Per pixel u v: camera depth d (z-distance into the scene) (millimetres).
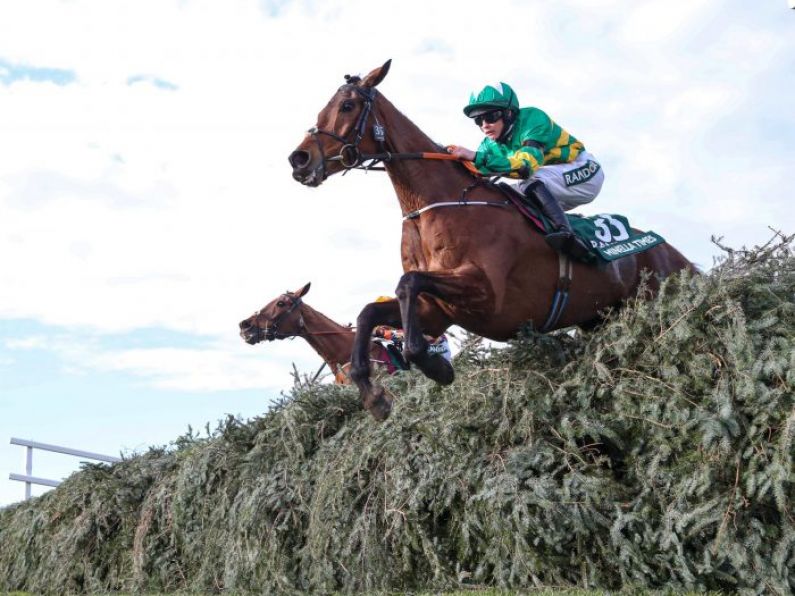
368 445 5172
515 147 5152
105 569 7414
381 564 4980
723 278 4434
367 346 4684
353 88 5016
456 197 4887
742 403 4168
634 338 4520
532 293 4879
